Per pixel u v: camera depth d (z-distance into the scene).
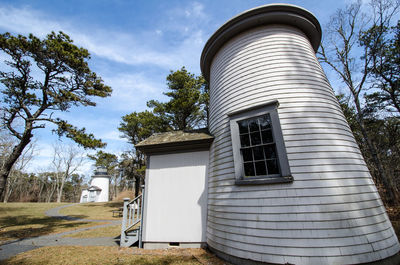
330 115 4.60
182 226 5.68
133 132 20.89
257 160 4.50
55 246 6.24
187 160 6.26
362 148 17.27
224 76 5.98
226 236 4.43
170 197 6.05
